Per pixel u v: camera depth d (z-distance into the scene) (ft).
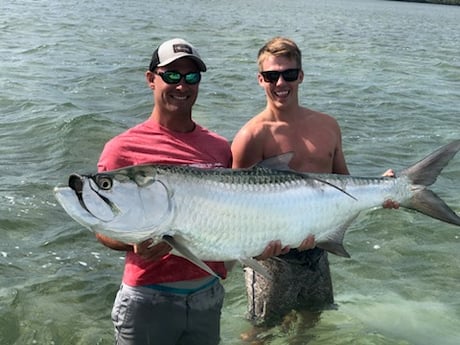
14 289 6.82
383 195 5.11
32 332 6.14
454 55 29.19
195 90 4.70
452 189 10.30
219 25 38.55
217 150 4.87
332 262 7.79
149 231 4.09
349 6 98.07
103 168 4.61
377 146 12.84
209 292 4.78
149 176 4.11
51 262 7.50
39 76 18.11
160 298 4.60
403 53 28.86
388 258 7.93
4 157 10.93
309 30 39.17
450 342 6.15
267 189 4.56
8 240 7.97
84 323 6.34
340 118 15.23
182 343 4.83
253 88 18.13
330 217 4.89
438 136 13.82
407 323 6.47
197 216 4.26
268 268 5.99
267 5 75.51
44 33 28.02
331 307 6.24
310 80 20.18
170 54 4.57
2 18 32.76
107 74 18.98
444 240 8.44
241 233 4.46
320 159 5.86
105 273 7.32
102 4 49.80
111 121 13.25
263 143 5.82
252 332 6.08
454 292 7.16
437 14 85.66
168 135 4.72
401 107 16.83
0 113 13.85
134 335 4.66
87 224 3.95
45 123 12.88
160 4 56.34
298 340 6.02
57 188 3.92
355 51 28.40
